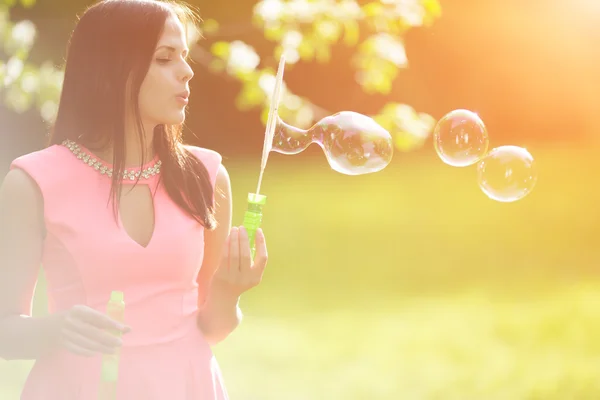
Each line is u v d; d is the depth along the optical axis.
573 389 7.16
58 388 2.21
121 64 2.28
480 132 3.43
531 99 24.11
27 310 2.24
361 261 13.60
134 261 2.24
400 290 11.66
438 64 22.75
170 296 2.31
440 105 23.20
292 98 5.44
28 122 17.28
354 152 2.95
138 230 2.32
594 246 14.09
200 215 2.37
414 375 7.65
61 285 2.25
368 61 5.47
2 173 16.03
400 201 18.53
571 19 22.84
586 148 23.34
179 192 2.35
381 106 22.67
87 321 1.99
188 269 2.34
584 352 8.27
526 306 10.40
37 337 2.09
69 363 2.22
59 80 5.57
